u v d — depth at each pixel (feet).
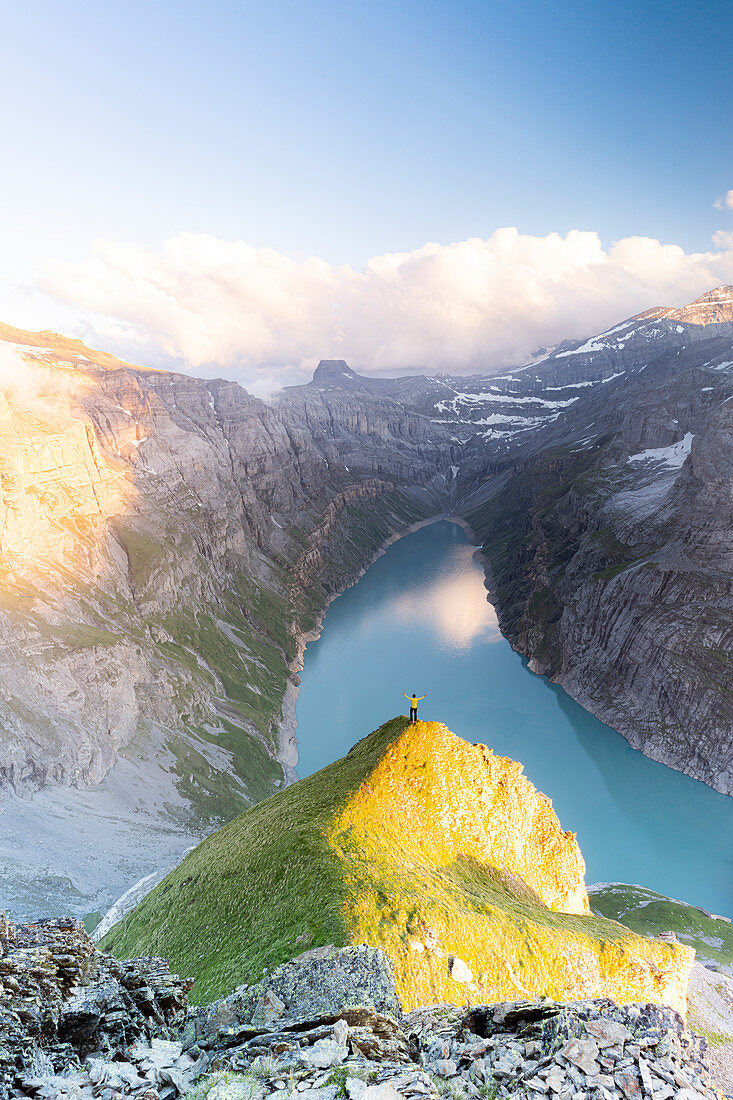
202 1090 58.18
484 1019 77.71
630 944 191.21
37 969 79.77
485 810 248.32
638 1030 66.85
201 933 185.57
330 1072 59.47
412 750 250.98
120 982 84.43
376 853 199.62
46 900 344.28
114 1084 59.06
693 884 491.31
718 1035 254.06
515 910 201.26
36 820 419.54
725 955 353.72
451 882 205.26
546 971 170.91
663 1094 55.88
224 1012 81.87
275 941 158.81
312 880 181.06
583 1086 57.72
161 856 426.92
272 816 246.27
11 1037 65.05
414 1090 56.18
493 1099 57.77
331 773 270.26
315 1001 100.22
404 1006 140.26
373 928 158.30
